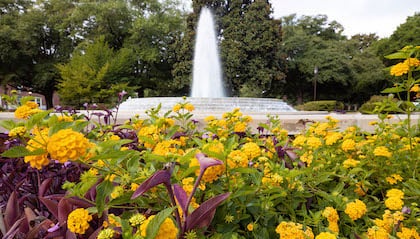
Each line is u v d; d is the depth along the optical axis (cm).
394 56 153
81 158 79
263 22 1972
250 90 1800
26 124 80
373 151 139
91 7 1950
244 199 94
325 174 117
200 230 81
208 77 1372
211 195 93
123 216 93
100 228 87
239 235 92
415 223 99
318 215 96
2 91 2244
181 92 2184
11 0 2011
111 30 2078
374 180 142
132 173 89
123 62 1827
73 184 87
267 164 108
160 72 2148
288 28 2591
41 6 2070
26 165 128
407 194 120
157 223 63
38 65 2028
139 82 2078
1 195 126
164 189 88
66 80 1627
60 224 88
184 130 187
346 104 2723
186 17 2167
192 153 82
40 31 1980
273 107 764
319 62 2367
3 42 1861
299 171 103
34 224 96
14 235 89
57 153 69
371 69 2533
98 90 1647
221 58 1891
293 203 106
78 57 1761
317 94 2702
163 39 2091
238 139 170
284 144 150
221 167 87
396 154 146
